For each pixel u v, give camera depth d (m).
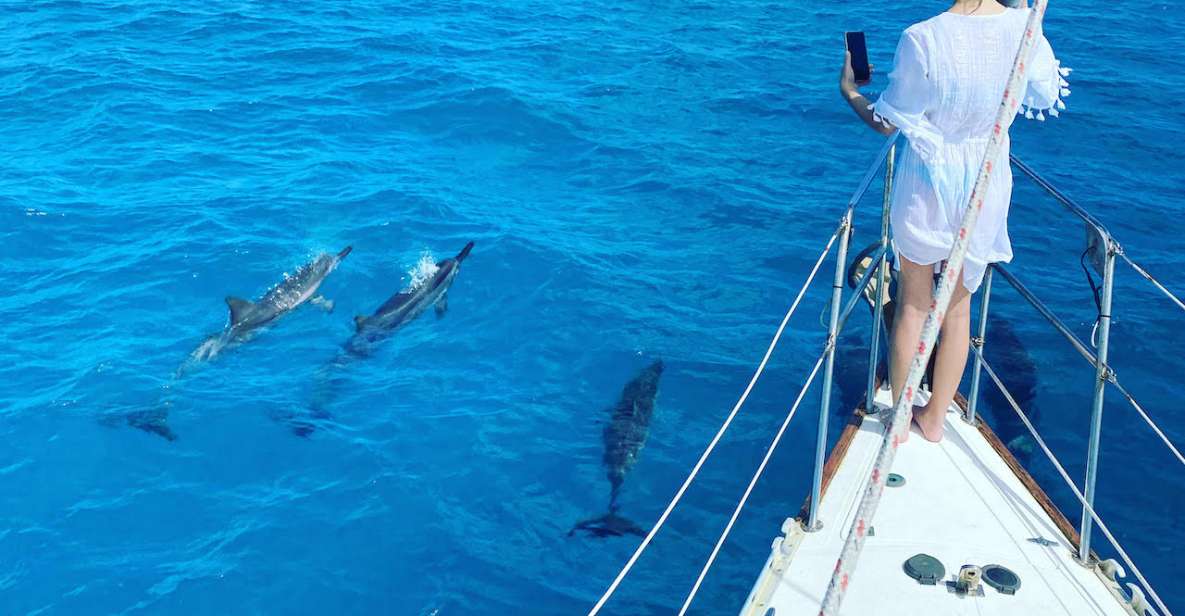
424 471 10.45
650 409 11.20
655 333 12.68
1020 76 4.21
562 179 16.62
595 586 9.20
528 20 23.70
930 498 6.73
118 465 10.37
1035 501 6.73
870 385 7.62
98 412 11.05
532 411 11.34
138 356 11.96
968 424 7.49
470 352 12.31
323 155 16.91
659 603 9.02
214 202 15.24
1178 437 10.94
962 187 6.03
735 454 10.71
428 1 24.61
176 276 13.44
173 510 9.88
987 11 5.90
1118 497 10.07
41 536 9.49
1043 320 12.91
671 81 20.45
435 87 19.59
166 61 20.28
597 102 19.36
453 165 16.91
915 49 5.87
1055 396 11.54
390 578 9.22
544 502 10.11
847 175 16.81
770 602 5.92
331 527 9.73
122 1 23.31
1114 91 19.89
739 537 9.70
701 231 15.12
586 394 11.66
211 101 18.69
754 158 17.36
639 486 10.29
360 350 12.24
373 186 15.95
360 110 18.67
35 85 18.84
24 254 13.85
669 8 24.86
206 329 12.52
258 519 9.78
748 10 24.77
